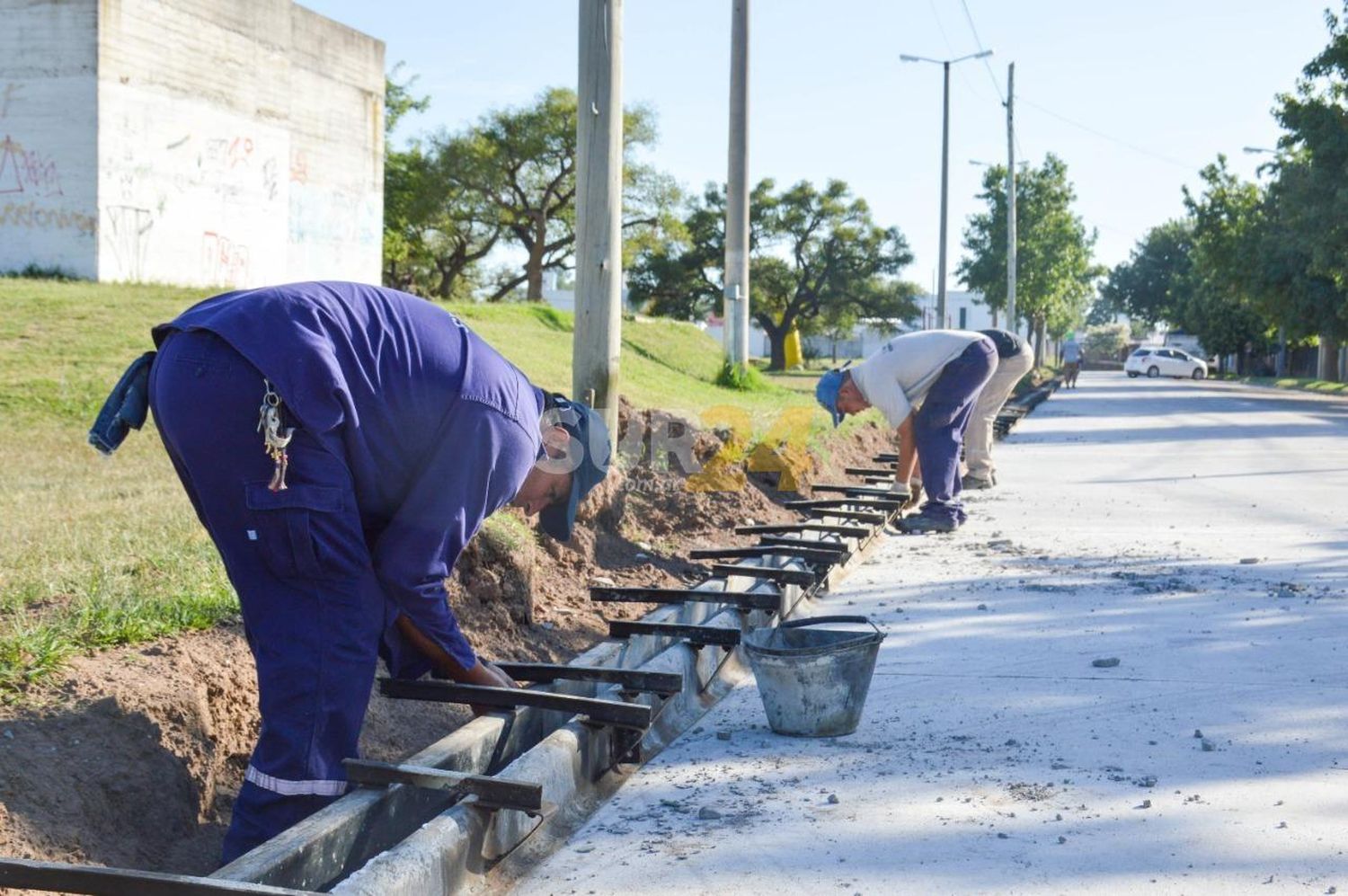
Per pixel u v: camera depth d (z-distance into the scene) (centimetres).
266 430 332
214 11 2428
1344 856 371
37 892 310
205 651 436
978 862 370
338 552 348
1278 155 4162
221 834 383
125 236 2203
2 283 1770
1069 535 1021
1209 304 6856
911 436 1057
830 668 490
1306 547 947
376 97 3108
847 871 365
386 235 4709
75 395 1191
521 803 347
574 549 759
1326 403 3734
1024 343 1326
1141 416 2847
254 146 2588
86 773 351
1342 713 515
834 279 6306
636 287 6378
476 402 366
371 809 349
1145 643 638
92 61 2108
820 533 898
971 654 623
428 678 455
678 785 447
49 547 579
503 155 4466
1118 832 391
